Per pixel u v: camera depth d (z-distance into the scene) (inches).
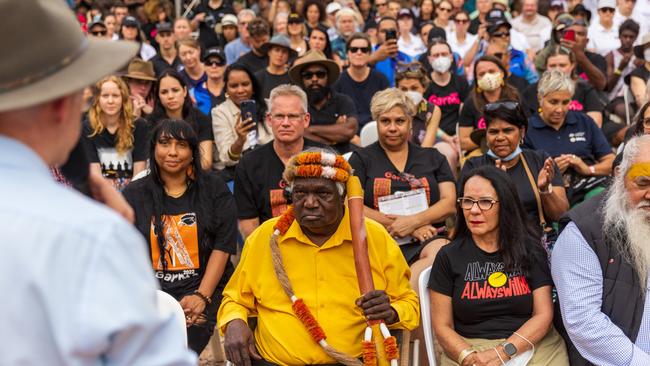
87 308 59.2
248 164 209.8
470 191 158.1
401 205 211.3
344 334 149.3
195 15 518.9
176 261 186.4
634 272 141.1
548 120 248.5
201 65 343.9
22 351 59.5
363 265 140.8
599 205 145.9
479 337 157.9
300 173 145.8
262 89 283.4
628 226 139.7
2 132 63.3
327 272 151.1
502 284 157.4
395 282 154.6
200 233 186.7
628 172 140.6
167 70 262.2
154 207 186.1
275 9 489.1
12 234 59.9
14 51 61.4
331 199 146.5
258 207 210.5
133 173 248.4
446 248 162.1
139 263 63.0
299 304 148.0
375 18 516.7
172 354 64.2
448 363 159.5
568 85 244.8
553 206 193.8
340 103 275.6
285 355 149.6
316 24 461.4
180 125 185.6
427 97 329.4
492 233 159.5
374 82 316.8
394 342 140.8
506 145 204.7
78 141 74.6
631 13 443.8
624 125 297.3
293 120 205.6
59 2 65.7
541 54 335.6
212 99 326.3
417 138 276.7
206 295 183.6
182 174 188.4
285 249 152.6
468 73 409.4
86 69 64.3
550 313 155.9
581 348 143.8
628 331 141.1
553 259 148.0
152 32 486.3
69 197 63.6
